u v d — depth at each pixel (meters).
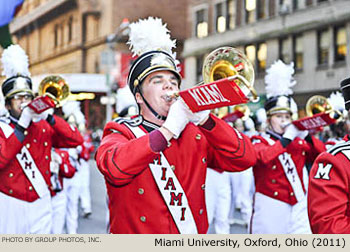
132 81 2.54
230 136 2.40
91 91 22.41
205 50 21.70
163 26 2.64
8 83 4.25
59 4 34.06
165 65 2.42
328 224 2.25
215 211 6.50
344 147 2.38
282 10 18.78
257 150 4.44
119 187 2.28
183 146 2.43
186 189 2.40
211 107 2.05
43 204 4.28
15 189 4.10
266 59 19.52
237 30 20.61
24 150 4.14
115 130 2.49
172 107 2.19
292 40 18.72
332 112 3.87
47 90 4.38
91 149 8.67
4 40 12.45
